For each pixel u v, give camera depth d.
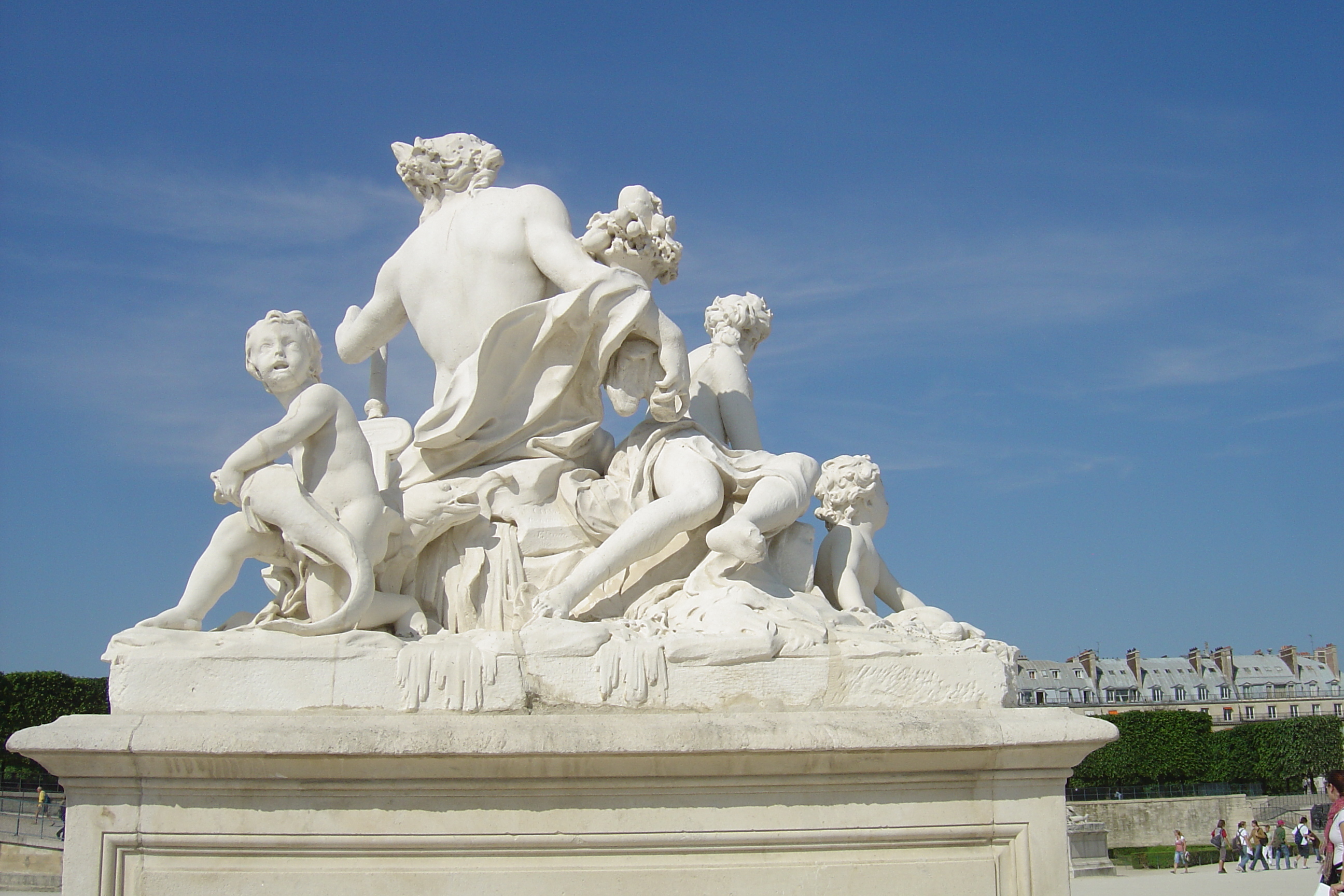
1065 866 3.39
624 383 4.20
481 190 4.50
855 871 3.31
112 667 3.31
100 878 3.16
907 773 3.35
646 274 4.35
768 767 3.27
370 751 3.12
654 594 3.87
